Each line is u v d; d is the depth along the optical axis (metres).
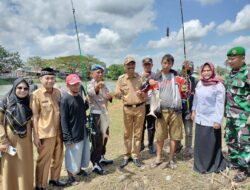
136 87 5.18
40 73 4.70
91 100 5.11
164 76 5.09
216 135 4.78
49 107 4.65
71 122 4.76
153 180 4.77
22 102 4.42
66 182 4.99
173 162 5.14
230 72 4.61
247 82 4.30
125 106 5.23
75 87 4.70
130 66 5.07
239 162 4.50
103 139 5.20
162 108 5.04
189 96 5.51
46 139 4.62
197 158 4.94
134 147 5.34
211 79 4.72
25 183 4.43
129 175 4.98
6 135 4.34
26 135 4.43
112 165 5.57
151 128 5.89
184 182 4.63
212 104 4.71
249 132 4.39
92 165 5.72
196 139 4.93
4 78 56.84
